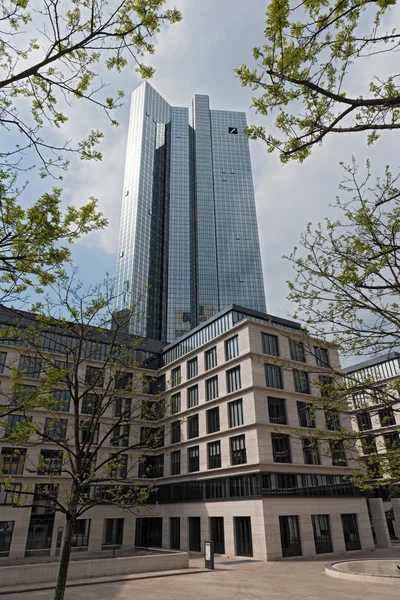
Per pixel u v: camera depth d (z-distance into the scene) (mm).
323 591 17297
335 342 11016
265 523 31188
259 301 144750
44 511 39344
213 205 160750
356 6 5734
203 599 16375
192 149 172500
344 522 36594
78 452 12430
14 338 12367
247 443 35406
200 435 41438
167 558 26109
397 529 47656
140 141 158125
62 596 9914
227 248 152875
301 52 6387
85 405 35312
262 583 20062
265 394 36781
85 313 13500
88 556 37156
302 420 37719
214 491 37500
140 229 138875
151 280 137375
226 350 41812
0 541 35750
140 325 63938
